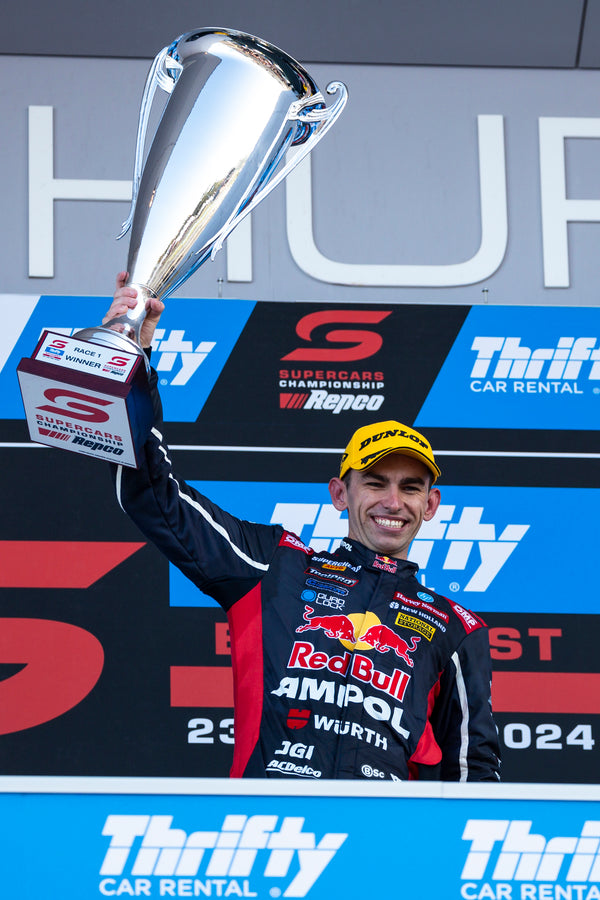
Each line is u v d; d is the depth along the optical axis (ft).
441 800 10.11
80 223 29.48
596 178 30.50
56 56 30.22
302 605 16.93
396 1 30.63
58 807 9.93
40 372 12.52
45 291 29.01
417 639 17.15
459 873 9.95
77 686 24.22
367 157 30.32
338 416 26.55
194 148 14.56
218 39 15.55
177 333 26.78
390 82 30.78
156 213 14.25
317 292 29.48
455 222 30.14
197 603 24.93
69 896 9.77
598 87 31.07
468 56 30.83
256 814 10.02
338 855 9.96
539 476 26.30
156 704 24.25
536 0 30.89
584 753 24.43
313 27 30.55
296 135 15.42
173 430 26.11
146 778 10.03
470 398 26.84
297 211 29.78
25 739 23.84
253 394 26.53
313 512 25.85
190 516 16.44
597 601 25.49
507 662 24.93
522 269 29.89
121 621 24.70
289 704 15.97
